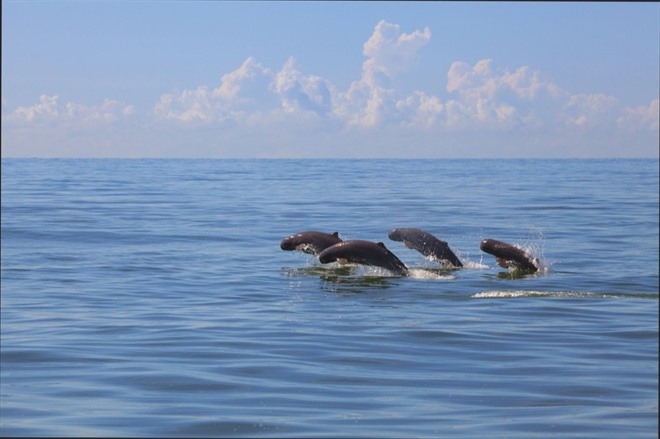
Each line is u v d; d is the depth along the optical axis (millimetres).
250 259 32188
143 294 25000
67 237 40688
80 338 19000
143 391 14734
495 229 44375
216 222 47531
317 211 54688
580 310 21703
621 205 61500
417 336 18859
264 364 16531
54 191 78062
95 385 15109
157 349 17859
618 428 12719
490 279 26859
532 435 12422
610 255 33375
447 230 43906
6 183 93500
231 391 14719
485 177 115562
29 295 25031
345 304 22797
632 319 20609
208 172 135625
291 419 13180
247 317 21188
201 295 24656
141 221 48250
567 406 13844
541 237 40188
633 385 15016
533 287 25484
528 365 16422
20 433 12508
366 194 73500
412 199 66750
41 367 16422
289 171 141875
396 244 37094
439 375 15742
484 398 14305
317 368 16250
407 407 13805
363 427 12812
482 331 19312
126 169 152250
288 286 25922
